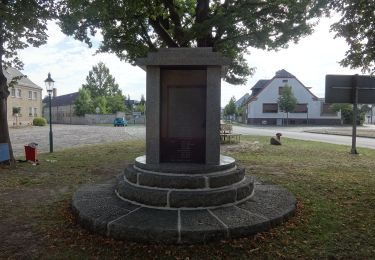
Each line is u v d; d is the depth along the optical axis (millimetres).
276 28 13859
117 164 11742
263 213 5348
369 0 8578
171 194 5461
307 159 12992
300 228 5168
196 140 6684
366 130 36812
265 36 13836
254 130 38062
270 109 56406
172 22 16047
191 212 5320
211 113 6465
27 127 46219
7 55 11453
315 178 9047
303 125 53875
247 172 9914
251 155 14359
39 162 12203
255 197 6250
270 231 4988
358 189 7738
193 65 6387
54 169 10719
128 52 15859
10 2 10242
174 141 6723
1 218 5797
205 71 6660
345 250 4445
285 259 4215
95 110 70250
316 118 55781
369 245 4598
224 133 21359
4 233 5098
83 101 69812
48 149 17219
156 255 4320
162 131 6730
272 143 19422
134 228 4691
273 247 4527
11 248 4562
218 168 6148
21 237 4938
